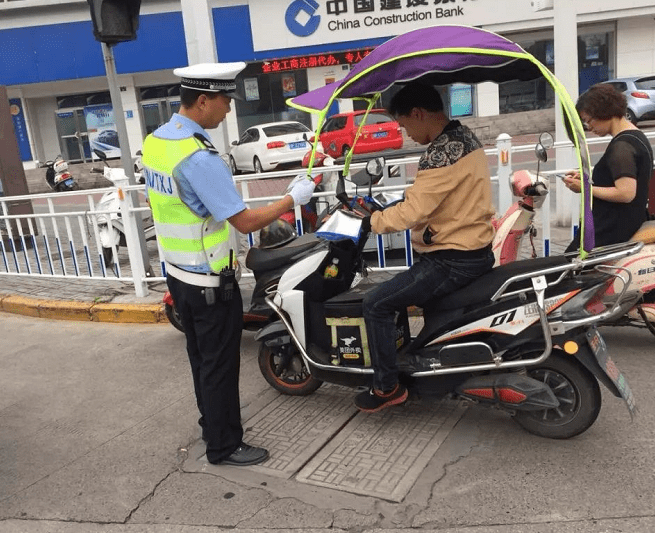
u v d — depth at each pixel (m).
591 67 23.14
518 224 4.30
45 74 22.53
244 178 6.16
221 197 3.03
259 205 6.98
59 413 4.33
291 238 4.15
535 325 3.14
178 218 3.15
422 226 3.30
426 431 3.59
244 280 6.39
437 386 3.42
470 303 3.27
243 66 3.18
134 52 22.33
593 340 3.12
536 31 22.53
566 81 7.07
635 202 3.98
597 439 3.32
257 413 4.01
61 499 3.24
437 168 3.09
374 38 22.48
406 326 3.66
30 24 22.11
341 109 22.64
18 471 3.57
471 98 22.58
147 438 3.85
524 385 3.15
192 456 3.58
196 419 4.05
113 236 6.89
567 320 3.05
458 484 3.05
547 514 2.76
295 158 17.89
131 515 3.05
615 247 3.10
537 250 6.33
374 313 3.36
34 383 4.93
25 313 6.89
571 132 2.79
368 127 16.27
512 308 3.18
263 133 18.12
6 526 3.04
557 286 3.11
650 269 3.94
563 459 3.17
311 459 3.40
